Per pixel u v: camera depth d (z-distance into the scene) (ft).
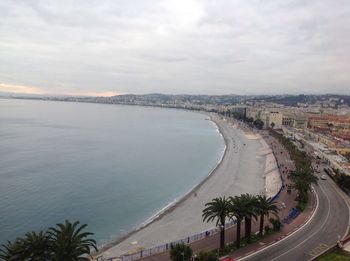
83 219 341.62
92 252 264.72
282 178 451.94
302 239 252.21
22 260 154.92
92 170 548.31
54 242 162.61
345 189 383.45
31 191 419.95
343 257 219.20
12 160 586.86
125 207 381.40
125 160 644.27
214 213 256.93
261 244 243.19
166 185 479.00
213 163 643.86
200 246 244.83
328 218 296.51
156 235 295.48
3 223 320.70
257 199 247.50
